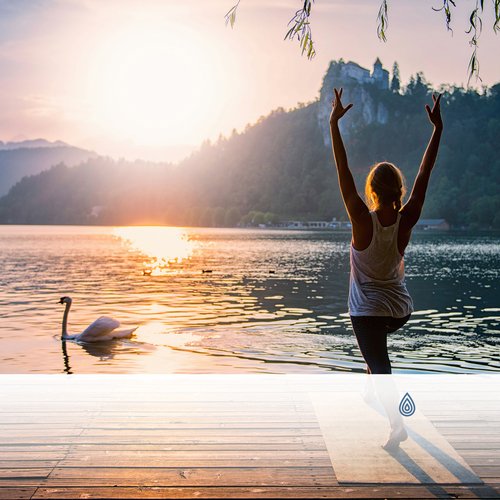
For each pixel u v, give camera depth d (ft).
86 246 187.11
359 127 620.49
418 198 9.80
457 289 64.49
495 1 10.55
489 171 510.58
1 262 109.70
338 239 284.00
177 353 28.43
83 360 26.99
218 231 491.31
